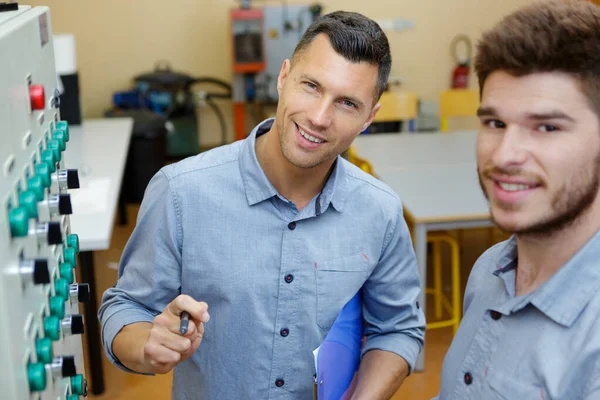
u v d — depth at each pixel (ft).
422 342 4.88
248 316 4.25
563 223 2.64
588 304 2.71
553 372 2.72
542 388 2.77
